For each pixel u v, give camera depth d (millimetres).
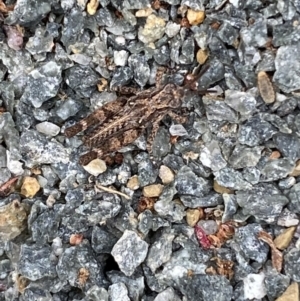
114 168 109
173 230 107
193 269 104
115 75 108
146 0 103
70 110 109
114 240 107
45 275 107
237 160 103
